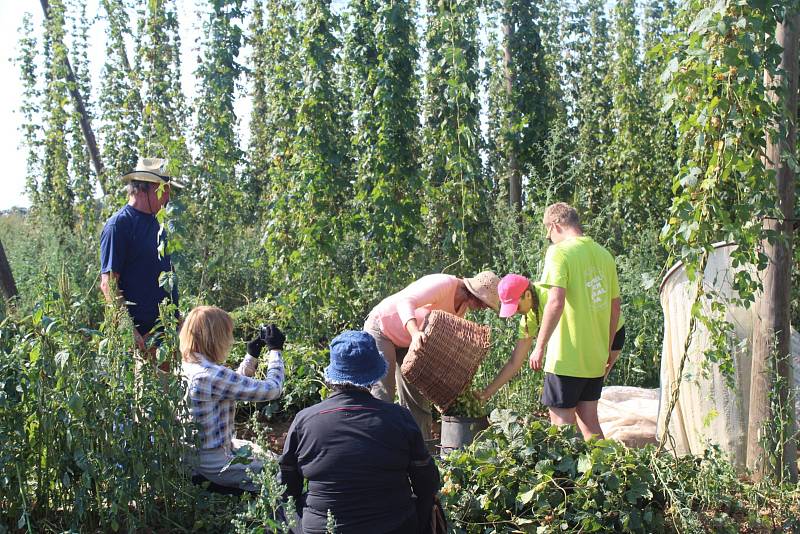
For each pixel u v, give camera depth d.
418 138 10.14
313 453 3.06
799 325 6.53
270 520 3.04
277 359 4.41
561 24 13.28
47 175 13.33
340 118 10.25
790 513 4.19
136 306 5.03
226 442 4.27
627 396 5.93
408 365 4.72
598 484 3.93
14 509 3.65
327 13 8.05
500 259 7.85
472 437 4.86
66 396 3.60
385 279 7.92
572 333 4.66
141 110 11.52
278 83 9.34
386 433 3.05
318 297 7.50
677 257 4.64
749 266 4.68
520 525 3.83
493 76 11.95
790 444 4.59
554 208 4.93
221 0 9.29
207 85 9.65
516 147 10.78
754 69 3.90
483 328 4.80
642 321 6.83
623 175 11.12
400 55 8.21
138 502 3.82
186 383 4.02
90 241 11.69
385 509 3.04
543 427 4.29
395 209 7.91
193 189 9.53
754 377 4.66
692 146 4.42
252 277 10.20
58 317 3.70
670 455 4.29
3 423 3.57
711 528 4.02
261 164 13.95
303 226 7.73
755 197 4.13
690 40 4.12
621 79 11.43
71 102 11.97
